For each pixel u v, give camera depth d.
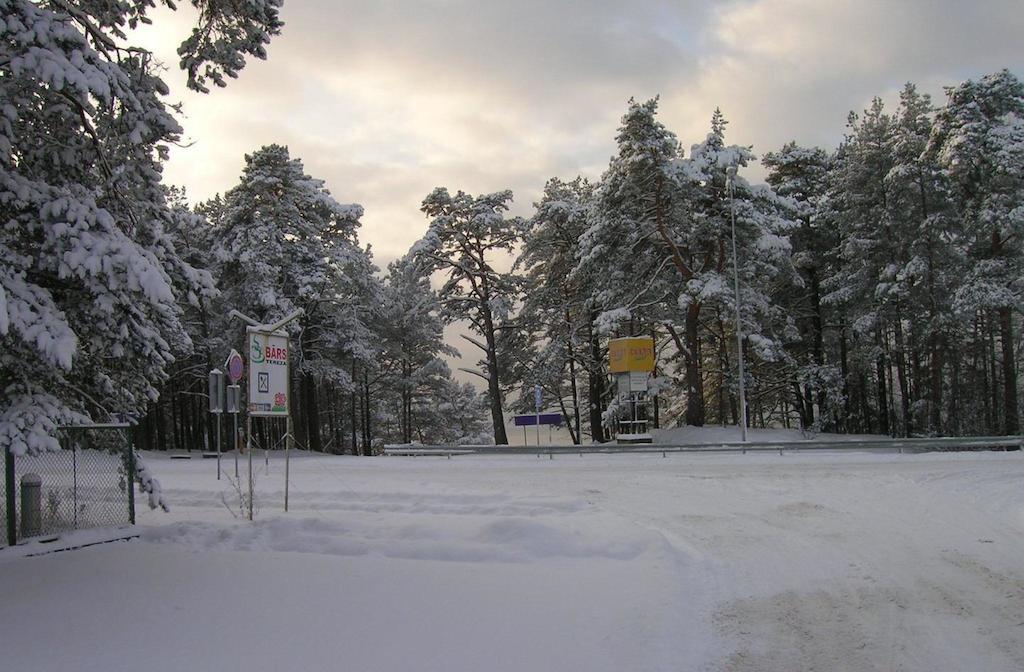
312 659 5.47
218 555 9.20
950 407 38.59
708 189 33.56
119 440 10.81
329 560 8.95
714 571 8.55
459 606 6.95
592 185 45.81
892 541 10.08
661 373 41.59
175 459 33.56
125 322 9.72
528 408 45.38
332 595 7.34
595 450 26.83
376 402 65.19
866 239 37.06
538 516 12.54
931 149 34.38
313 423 44.19
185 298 11.01
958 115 32.72
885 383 43.19
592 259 34.03
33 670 5.22
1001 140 31.59
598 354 42.06
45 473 10.01
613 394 40.75
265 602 7.07
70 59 7.62
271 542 10.30
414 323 54.84
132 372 10.63
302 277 37.78
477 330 42.34
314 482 18.75
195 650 5.67
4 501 9.59
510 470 21.75
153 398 11.05
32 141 9.30
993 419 40.34
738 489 16.02
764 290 37.78
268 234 37.06
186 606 6.91
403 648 5.74
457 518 12.00
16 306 7.90
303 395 51.25
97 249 8.17
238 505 14.77
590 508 13.04
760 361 40.47
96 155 9.55
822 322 43.03
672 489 16.34
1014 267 33.03
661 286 34.75
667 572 8.34
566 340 41.69
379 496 15.05
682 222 33.09
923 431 38.97
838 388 38.34
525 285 41.56
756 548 9.86
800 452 25.45
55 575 8.09
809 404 44.53
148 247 10.19
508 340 43.47
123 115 9.09
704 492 15.70
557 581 7.95
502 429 40.59
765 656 5.61
